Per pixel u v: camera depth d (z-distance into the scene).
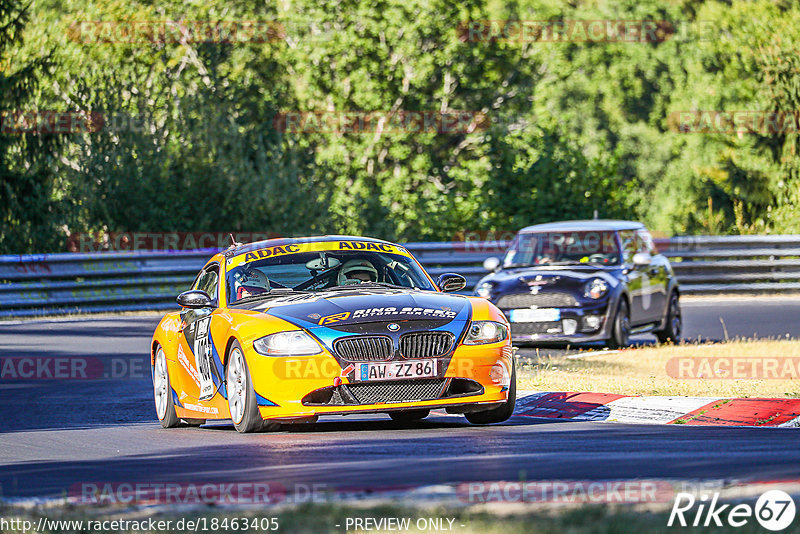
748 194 129.88
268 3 159.12
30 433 36.91
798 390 38.56
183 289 90.06
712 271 94.06
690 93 185.50
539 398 38.66
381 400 31.45
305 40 156.62
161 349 39.19
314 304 32.84
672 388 39.91
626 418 35.25
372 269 36.41
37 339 67.62
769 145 131.00
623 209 111.88
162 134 108.88
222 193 108.62
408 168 158.62
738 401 35.72
